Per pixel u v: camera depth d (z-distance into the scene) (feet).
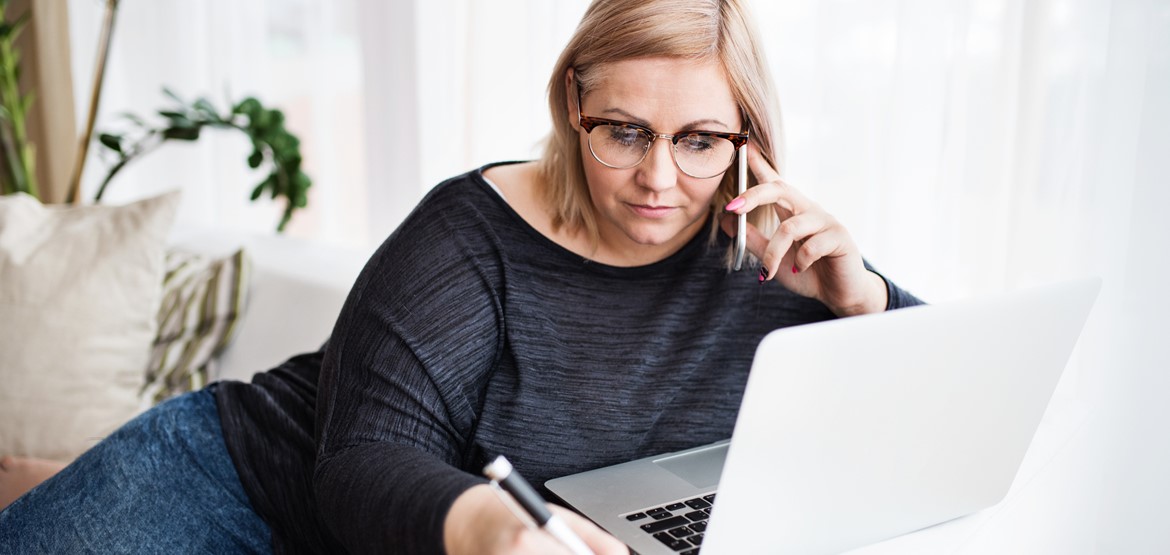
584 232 3.52
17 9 8.36
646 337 3.51
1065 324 2.67
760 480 2.31
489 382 3.41
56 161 8.55
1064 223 4.17
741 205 3.28
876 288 3.56
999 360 2.56
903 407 2.44
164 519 3.45
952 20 4.36
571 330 3.45
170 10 8.49
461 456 3.42
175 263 5.75
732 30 3.06
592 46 3.09
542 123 5.77
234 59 8.09
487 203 3.46
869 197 4.76
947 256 4.54
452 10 6.37
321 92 7.57
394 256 3.31
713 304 3.64
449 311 3.23
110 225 5.35
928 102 4.50
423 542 2.35
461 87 6.44
